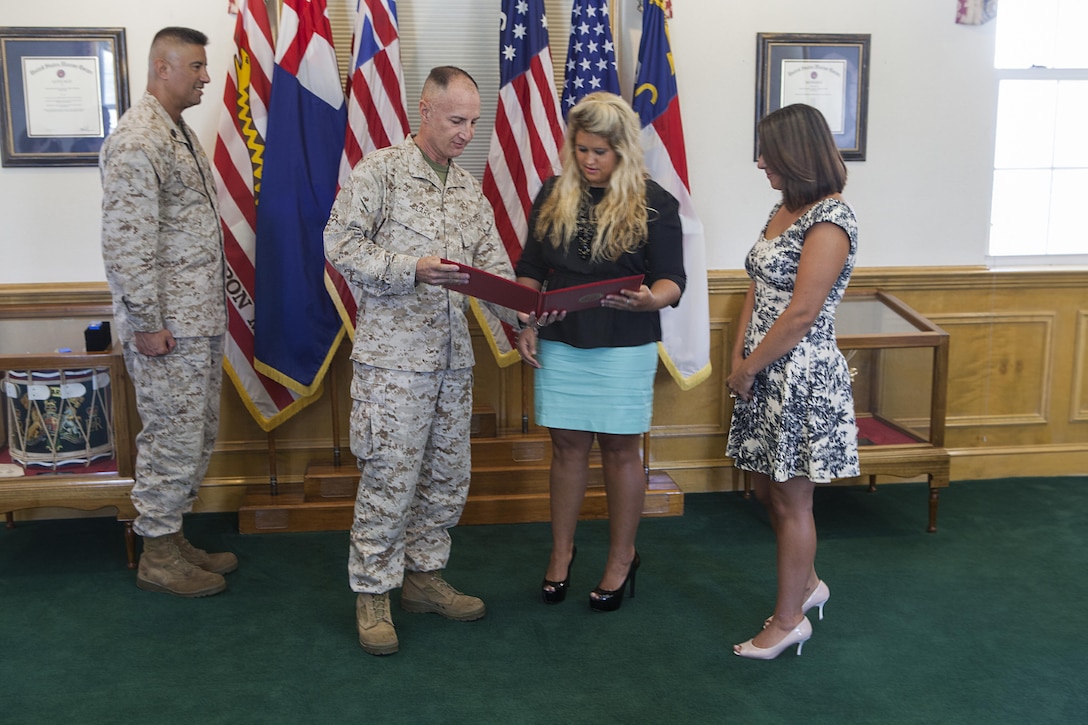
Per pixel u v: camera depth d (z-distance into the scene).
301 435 3.96
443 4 3.85
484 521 3.77
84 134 3.68
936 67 4.13
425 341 2.62
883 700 2.45
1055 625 2.88
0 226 3.70
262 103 3.61
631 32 3.96
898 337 3.62
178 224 2.98
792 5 4.01
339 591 3.14
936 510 3.68
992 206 4.39
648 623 2.89
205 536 3.65
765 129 2.46
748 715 2.38
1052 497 4.10
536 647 2.74
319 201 3.59
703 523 3.79
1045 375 4.34
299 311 3.61
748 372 2.52
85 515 3.88
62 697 2.47
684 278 2.78
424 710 2.40
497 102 3.92
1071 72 4.31
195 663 2.65
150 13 3.66
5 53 3.61
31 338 3.63
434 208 2.64
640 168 2.73
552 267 2.82
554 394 2.85
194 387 3.04
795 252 2.46
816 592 2.80
